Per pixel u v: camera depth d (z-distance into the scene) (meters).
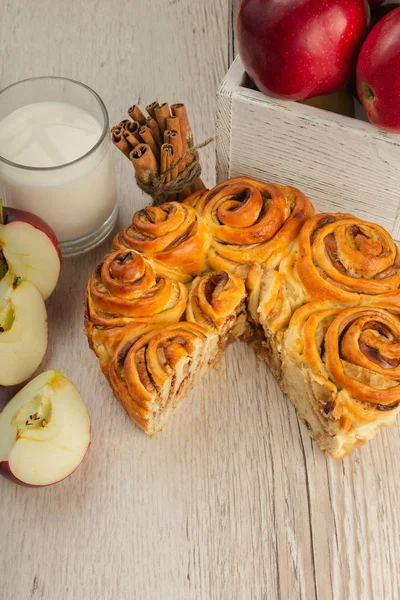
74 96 0.84
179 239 0.78
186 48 0.99
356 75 0.75
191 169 0.81
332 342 0.74
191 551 0.75
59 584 0.74
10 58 0.98
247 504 0.77
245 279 0.78
